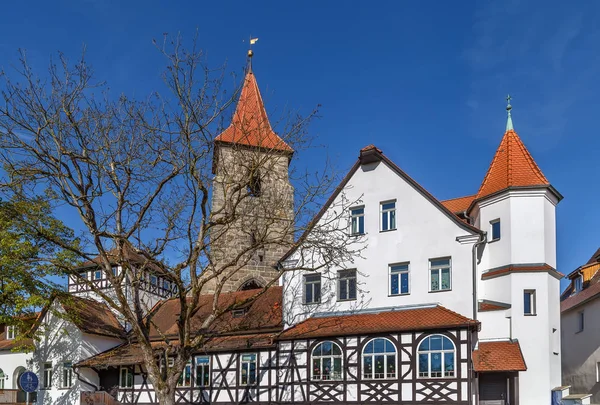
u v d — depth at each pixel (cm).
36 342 3497
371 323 2653
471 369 2411
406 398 2489
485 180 3025
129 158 2194
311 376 2708
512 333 2656
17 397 3494
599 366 3316
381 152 2934
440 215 2752
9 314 3098
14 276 2934
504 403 2541
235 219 2347
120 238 2150
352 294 2866
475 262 2650
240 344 2916
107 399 3094
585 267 3784
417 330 2519
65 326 3391
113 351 3316
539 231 2756
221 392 2922
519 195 2805
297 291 2967
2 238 2739
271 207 2811
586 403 2947
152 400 3077
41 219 2750
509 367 2462
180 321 2136
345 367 2630
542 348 2625
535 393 2592
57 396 3319
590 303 3431
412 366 2505
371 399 2552
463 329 2450
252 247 2322
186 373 3030
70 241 2966
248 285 3838
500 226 2838
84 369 3262
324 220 2994
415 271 2755
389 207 2888
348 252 2562
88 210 2139
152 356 2108
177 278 2097
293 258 3008
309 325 2816
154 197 2205
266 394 2802
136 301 2211
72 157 2153
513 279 2711
